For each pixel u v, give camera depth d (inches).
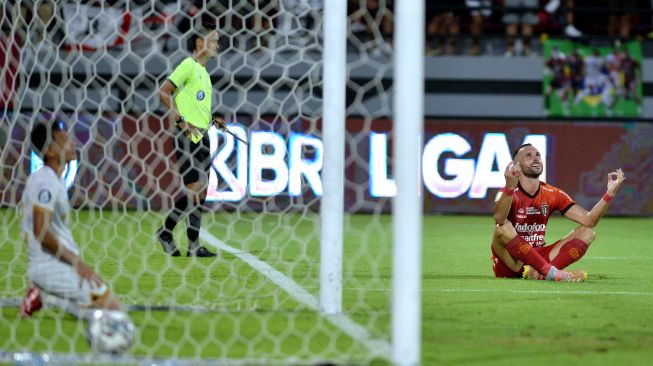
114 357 634.8
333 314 829.8
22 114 1845.5
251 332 750.5
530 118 2613.2
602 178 2444.6
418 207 615.5
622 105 2598.4
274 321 799.7
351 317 820.0
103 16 2277.3
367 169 2394.2
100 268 1189.1
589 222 1134.4
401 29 618.2
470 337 743.7
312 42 2372.0
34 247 761.0
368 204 2394.2
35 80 2182.6
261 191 2119.8
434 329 776.9
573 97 2603.3
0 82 1173.7
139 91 2352.4
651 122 2459.4
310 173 2242.9
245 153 2092.8
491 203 2409.0
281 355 664.4
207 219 2107.5
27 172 1855.3
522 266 1143.0
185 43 2363.4
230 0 1304.1
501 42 2687.0
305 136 2265.0
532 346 711.7
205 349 685.9
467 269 1258.0
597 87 2603.3
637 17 2765.7
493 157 2411.4
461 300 947.3
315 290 996.6
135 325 778.2
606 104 2598.4
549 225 2258.9
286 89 2395.4
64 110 2233.0
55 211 765.3
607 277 1187.3
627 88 2598.4
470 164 2406.5
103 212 2166.6
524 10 2662.4
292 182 2190.0
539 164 1128.2
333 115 802.2
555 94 2600.9
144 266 1213.1
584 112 2605.8
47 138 758.5
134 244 1531.7
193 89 1282.0
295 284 1048.2
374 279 1116.5
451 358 663.8
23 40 1358.3
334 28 799.1
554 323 814.5
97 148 2222.0
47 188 750.5
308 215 2237.9
